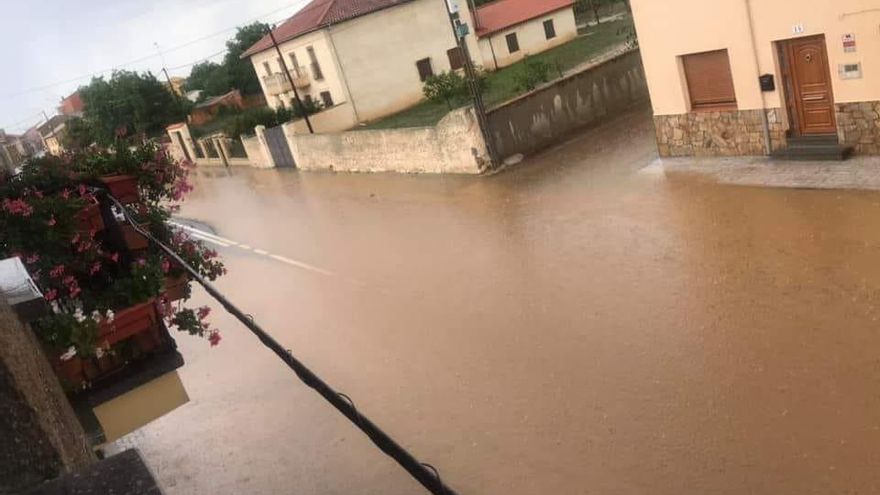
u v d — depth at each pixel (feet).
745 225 36.22
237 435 29.43
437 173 72.23
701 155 49.55
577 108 72.08
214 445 29.17
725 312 28.27
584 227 43.04
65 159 16.78
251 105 192.75
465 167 67.56
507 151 66.03
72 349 14.20
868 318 24.97
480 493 22.11
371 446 26.30
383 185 74.90
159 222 17.33
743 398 22.70
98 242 16.40
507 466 22.97
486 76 111.55
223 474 26.91
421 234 52.06
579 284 35.06
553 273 37.35
